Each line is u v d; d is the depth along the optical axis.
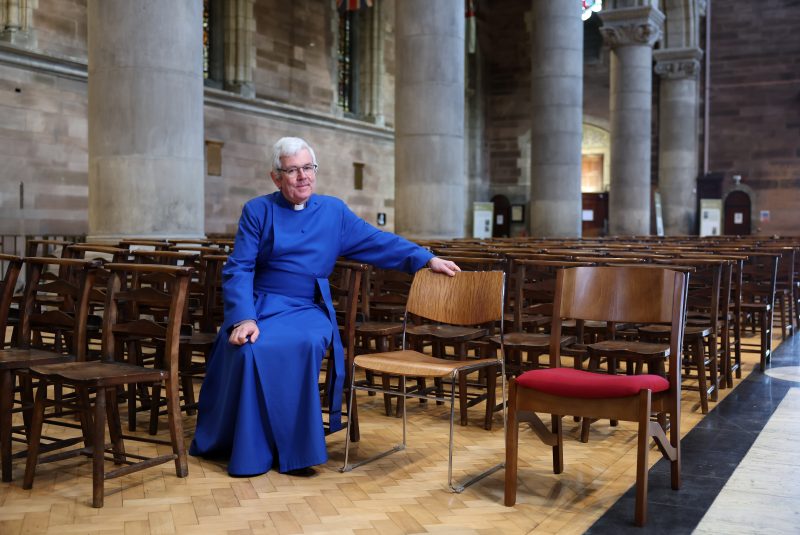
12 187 15.34
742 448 4.98
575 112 19.69
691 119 29.81
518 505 3.95
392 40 26.97
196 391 6.62
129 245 7.37
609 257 6.61
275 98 22.23
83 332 4.45
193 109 8.80
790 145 29.67
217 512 3.80
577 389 3.76
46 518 3.69
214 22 20.80
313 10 23.50
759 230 30.12
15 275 4.60
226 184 20.62
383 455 4.84
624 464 4.67
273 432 4.45
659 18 24.94
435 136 13.82
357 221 5.15
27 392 4.84
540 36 19.61
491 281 4.79
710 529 3.61
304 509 3.86
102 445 3.86
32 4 15.76
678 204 29.83
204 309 5.75
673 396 4.09
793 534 3.56
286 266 4.86
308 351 4.50
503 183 33.28
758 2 29.86
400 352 4.84
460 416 5.75
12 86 15.34
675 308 4.11
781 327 10.66
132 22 8.38
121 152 8.43
